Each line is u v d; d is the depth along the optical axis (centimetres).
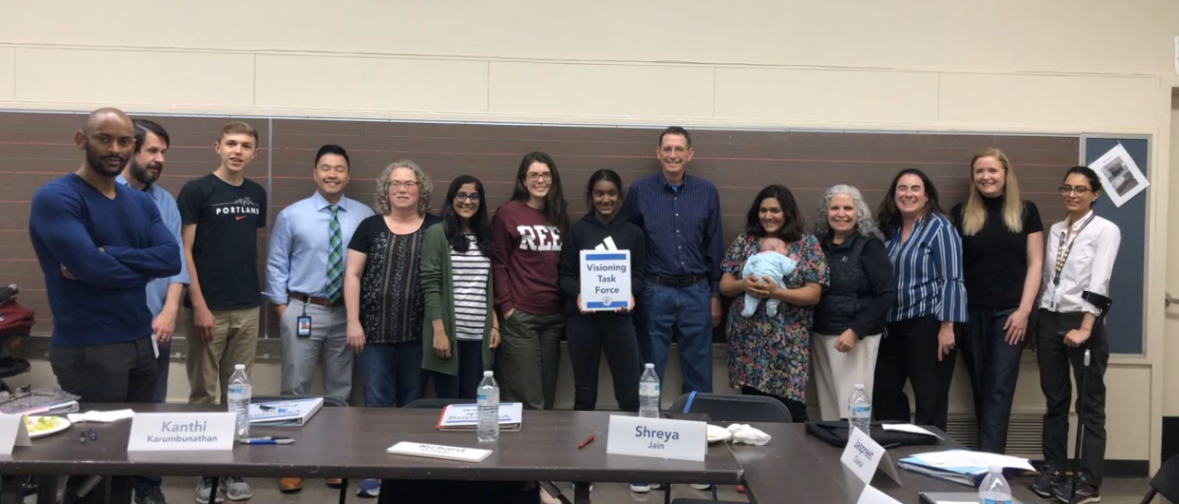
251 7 370
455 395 342
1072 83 390
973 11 390
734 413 267
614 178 345
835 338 348
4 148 359
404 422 222
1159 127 389
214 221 332
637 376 345
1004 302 355
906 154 384
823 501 168
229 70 369
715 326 375
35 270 360
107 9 365
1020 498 178
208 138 365
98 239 241
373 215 347
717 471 179
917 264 347
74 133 361
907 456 200
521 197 358
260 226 351
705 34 383
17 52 362
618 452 192
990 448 355
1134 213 387
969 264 362
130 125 238
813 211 383
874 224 362
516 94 378
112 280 235
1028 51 391
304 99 372
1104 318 363
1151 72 392
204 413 190
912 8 388
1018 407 386
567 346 367
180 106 365
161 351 313
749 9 385
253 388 370
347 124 370
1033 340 372
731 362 354
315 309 341
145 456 180
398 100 375
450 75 376
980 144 385
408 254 333
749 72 384
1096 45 392
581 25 380
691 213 357
